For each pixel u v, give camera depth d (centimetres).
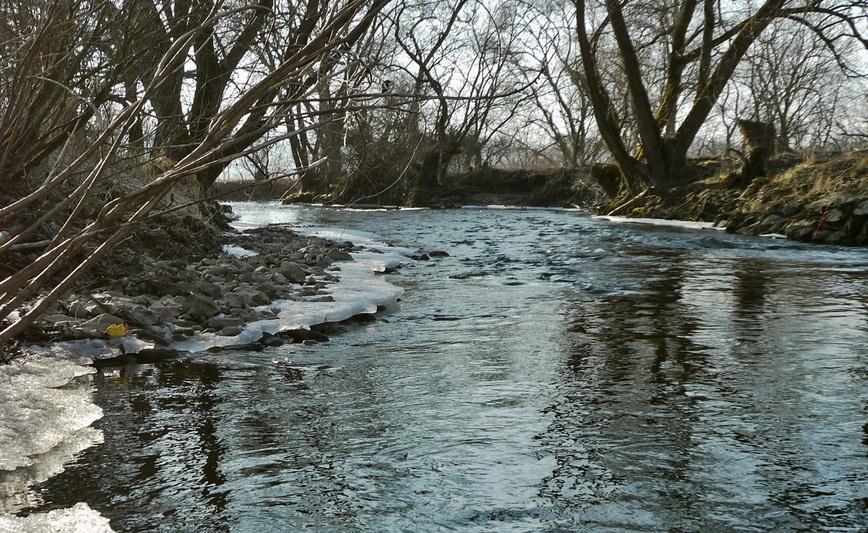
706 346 605
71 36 447
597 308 794
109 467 342
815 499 316
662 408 439
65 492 314
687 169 2909
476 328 682
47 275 276
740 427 405
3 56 385
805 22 2662
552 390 476
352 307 745
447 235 1903
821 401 452
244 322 656
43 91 481
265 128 264
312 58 259
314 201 4041
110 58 480
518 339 634
